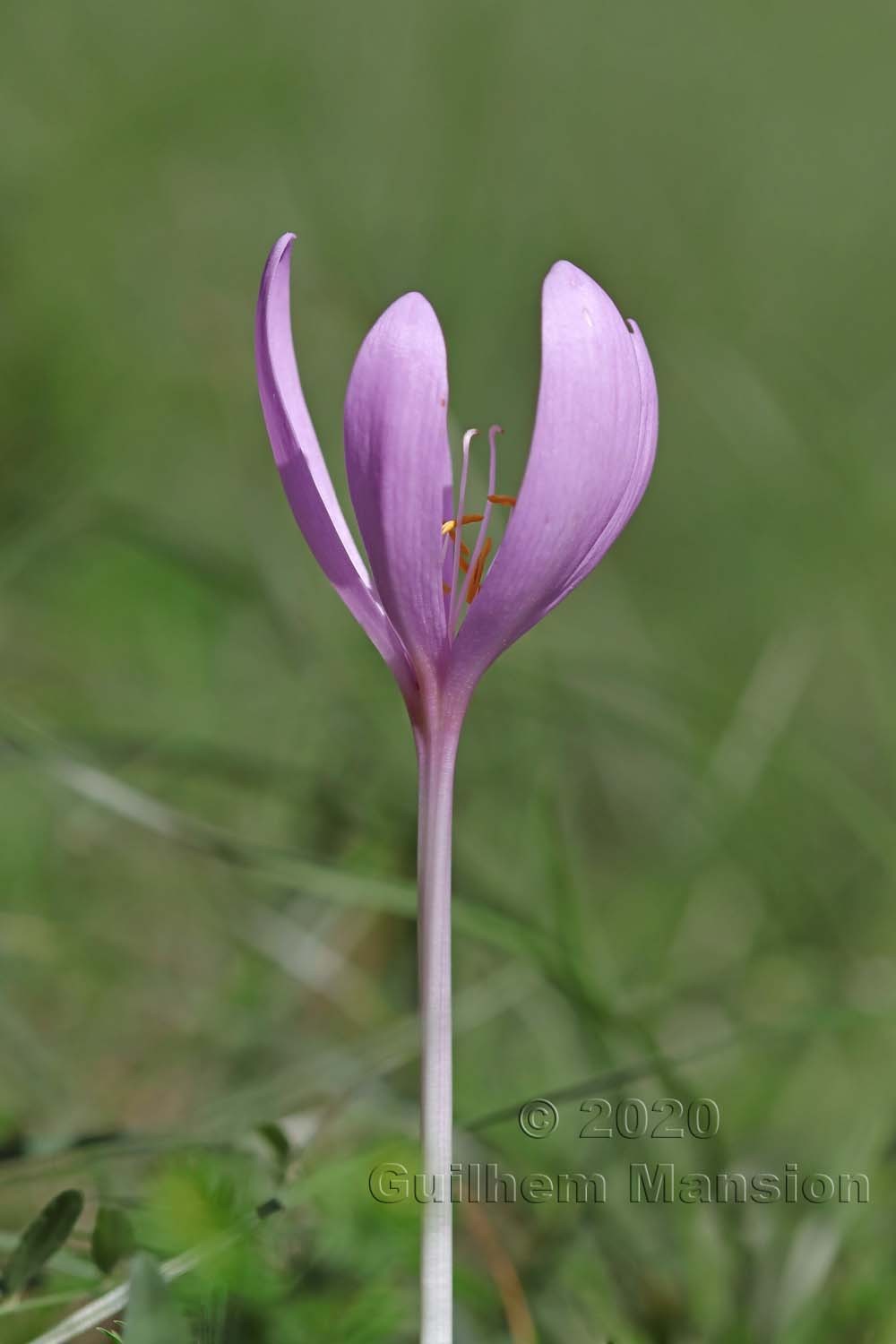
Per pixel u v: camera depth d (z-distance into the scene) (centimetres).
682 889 69
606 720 72
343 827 61
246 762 64
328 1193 48
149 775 65
